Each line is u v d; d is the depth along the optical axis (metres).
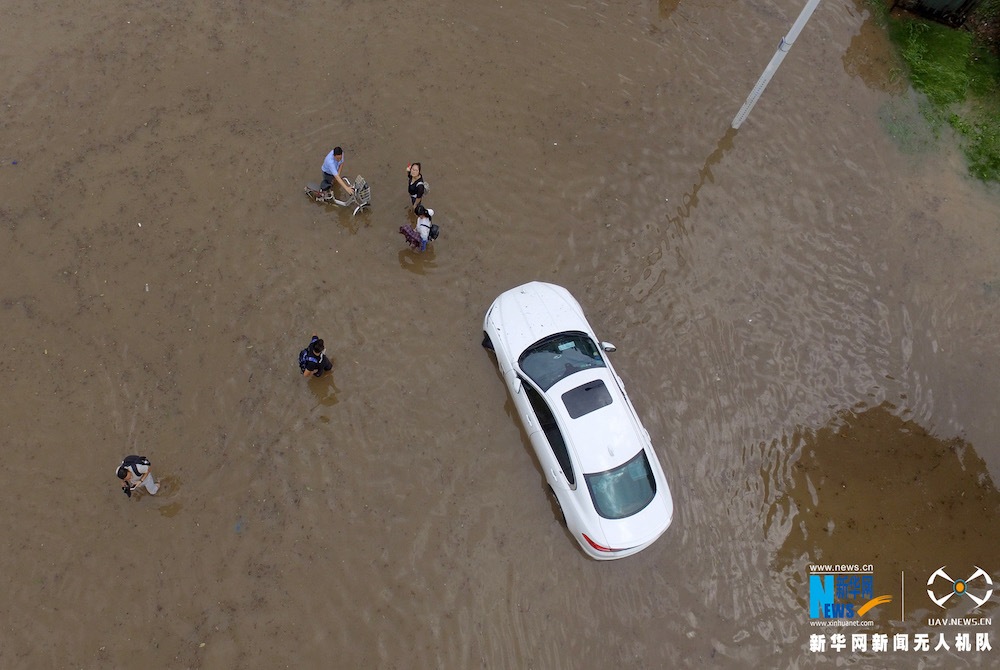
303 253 11.00
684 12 14.48
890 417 10.51
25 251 10.66
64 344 9.97
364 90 12.70
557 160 12.36
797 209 12.24
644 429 9.45
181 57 12.75
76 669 7.97
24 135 11.70
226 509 9.00
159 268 10.66
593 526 8.44
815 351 10.93
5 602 8.24
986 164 13.11
